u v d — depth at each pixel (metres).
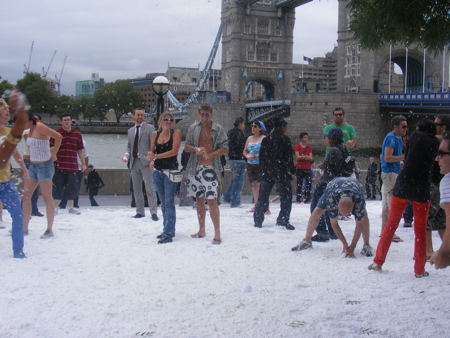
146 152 12.17
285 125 11.25
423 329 5.47
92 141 123.44
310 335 5.31
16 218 8.14
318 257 8.53
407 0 8.20
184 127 133.38
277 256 8.55
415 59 103.06
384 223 10.34
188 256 8.48
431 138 7.37
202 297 6.41
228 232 10.60
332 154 9.60
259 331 5.40
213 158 9.59
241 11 142.12
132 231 10.58
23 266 7.69
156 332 5.35
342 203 8.11
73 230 10.55
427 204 7.38
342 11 103.50
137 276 7.27
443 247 4.89
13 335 5.22
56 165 12.69
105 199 17.38
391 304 6.23
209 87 188.38
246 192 19.39
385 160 10.06
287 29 145.12
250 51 143.88
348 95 86.81
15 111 5.37
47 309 5.93
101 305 6.09
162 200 9.90
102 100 184.88
